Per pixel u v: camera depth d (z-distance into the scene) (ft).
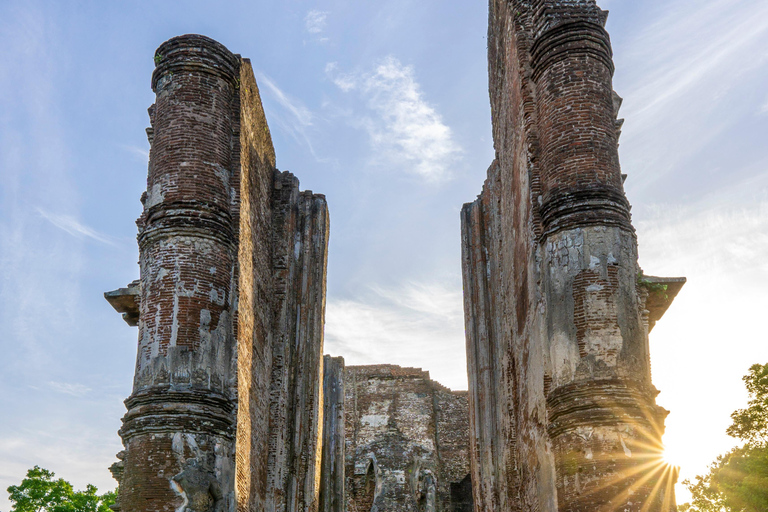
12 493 86.43
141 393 48.37
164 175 53.47
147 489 46.50
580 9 56.08
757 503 63.36
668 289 56.34
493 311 72.84
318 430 73.72
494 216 73.26
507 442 63.36
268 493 65.77
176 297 50.67
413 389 108.06
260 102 68.49
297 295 75.77
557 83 53.57
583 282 48.42
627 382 46.09
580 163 51.03
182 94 55.47
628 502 43.55
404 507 97.71
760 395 69.05
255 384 63.10
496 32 69.36
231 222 55.26
